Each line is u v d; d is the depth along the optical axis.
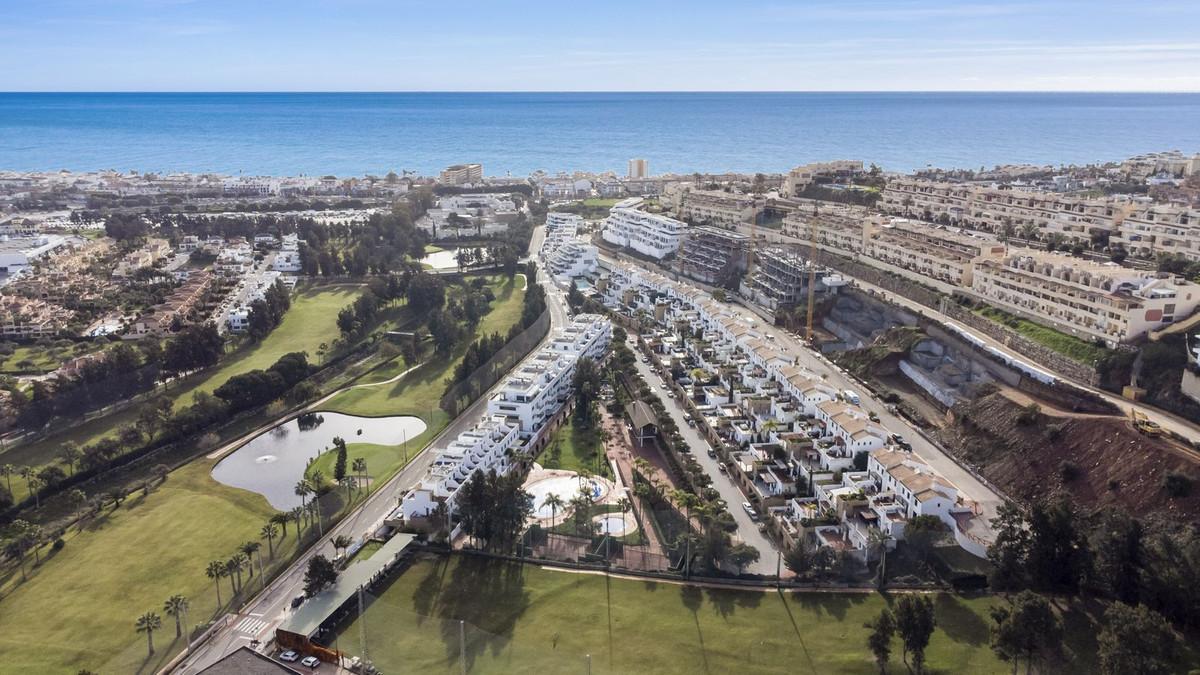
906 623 137.75
